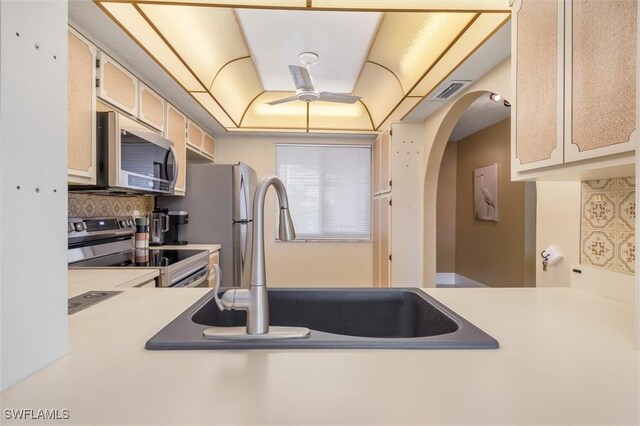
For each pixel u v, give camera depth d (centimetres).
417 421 50
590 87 96
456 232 568
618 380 63
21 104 61
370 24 237
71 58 167
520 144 130
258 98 399
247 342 76
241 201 328
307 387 59
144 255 245
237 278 323
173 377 62
